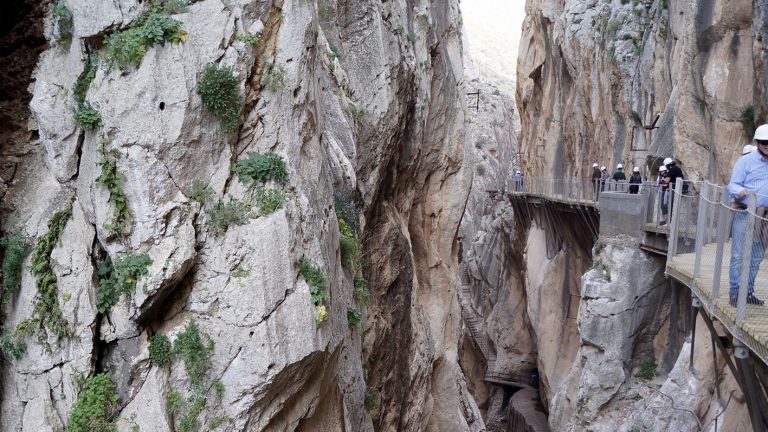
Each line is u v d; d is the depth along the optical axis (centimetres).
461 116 2608
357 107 1720
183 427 892
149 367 901
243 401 913
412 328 2080
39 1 971
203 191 937
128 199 902
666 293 2073
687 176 2072
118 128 893
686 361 1670
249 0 989
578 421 2109
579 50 3647
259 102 1002
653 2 3089
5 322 930
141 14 926
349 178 1481
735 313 725
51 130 933
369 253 1773
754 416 783
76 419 869
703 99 2022
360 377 1377
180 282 932
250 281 923
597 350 2125
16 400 907
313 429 1099
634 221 2109
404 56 2019
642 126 2906
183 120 911
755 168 756
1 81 983
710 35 1964
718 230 827
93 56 935
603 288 2106
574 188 2955
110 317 909
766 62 1669
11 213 959
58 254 920
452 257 2656
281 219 952
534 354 3950
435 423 2420
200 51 938
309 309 954
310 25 1086
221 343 922
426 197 2491
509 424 3612
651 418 1667
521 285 4091
